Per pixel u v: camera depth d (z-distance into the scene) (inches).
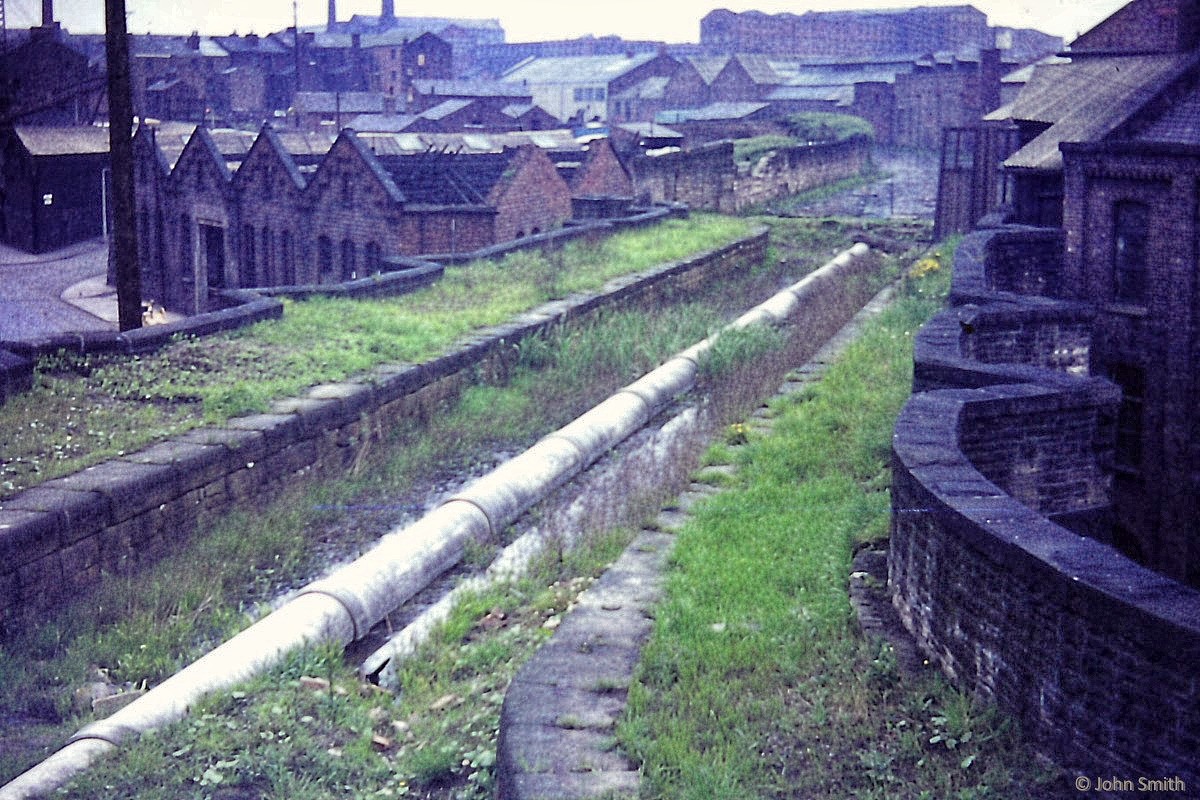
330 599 423.2
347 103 3486.7
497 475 571.5
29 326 1400.1
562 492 608.1
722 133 2856.8
